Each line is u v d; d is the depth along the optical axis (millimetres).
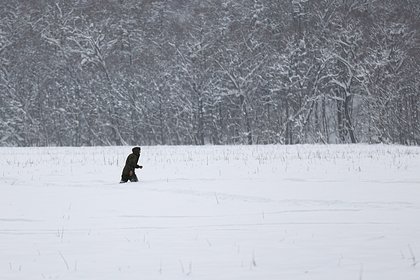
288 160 28500
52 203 14695
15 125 79625
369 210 12266
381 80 71812
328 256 7848
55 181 21172
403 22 78125
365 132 78375
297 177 20484
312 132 78375
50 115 82625
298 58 77188
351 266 7207
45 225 11234
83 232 10398
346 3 81375
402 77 72875
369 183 17875
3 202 14969
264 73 79375
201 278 6852
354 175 20750
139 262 7828
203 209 13078
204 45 81188
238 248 8586
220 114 82125
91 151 41406
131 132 81812
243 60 79312
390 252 7988
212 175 21938
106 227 10906
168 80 81938
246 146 48062
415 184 17375
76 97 81375
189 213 12508
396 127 70812
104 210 13258
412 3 81438
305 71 76812
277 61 78500
